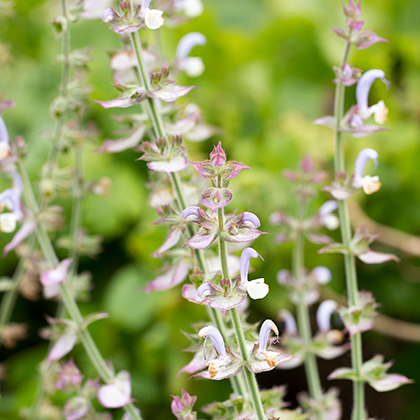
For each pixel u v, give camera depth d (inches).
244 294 33.0
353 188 36.8
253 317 52.4
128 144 37.1
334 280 54.8
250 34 63.4
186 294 34.8
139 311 51.7
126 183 55.4
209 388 49.4
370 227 52.0
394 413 52.6
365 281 55.9
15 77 58.0
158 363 51.2
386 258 37.0
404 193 56.7
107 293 56.0
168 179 37.0
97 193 41.6
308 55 61.0
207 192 32.6
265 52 61.5
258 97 60.1
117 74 37.6
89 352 37.5
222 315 35.9
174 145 35.0
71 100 38.7
